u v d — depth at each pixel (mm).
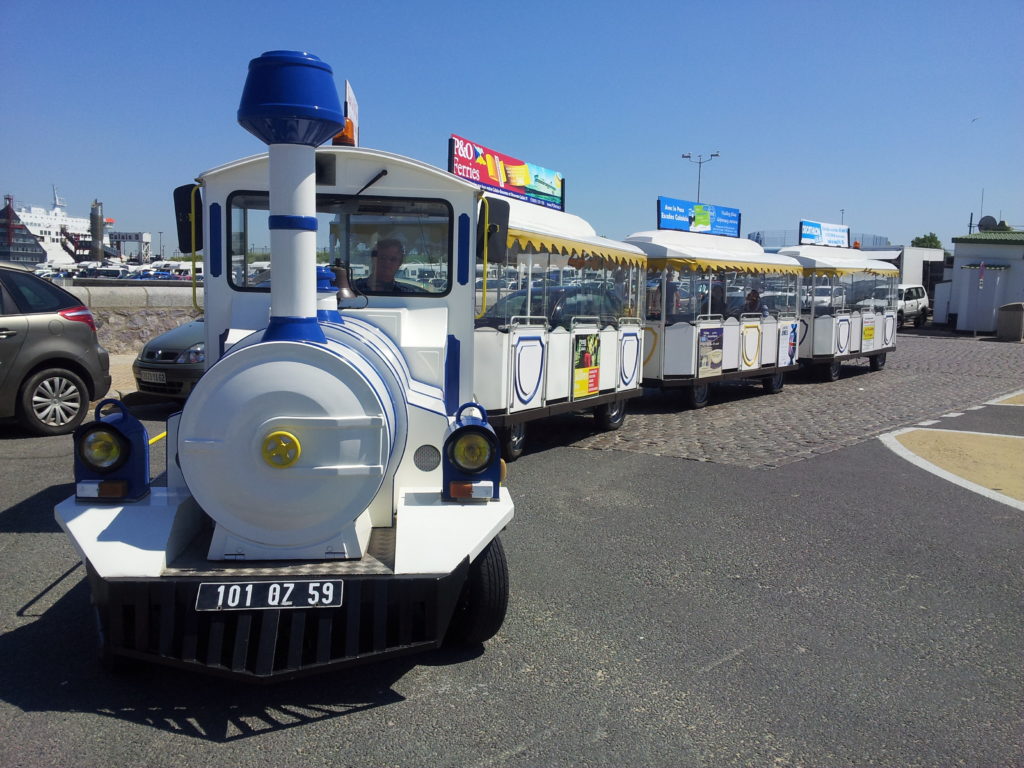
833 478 7684
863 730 3291
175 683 3555
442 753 3059
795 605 4598
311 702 3426
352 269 4586
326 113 3256
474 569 3809
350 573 3287
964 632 4273
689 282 11992
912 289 31938
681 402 12938
